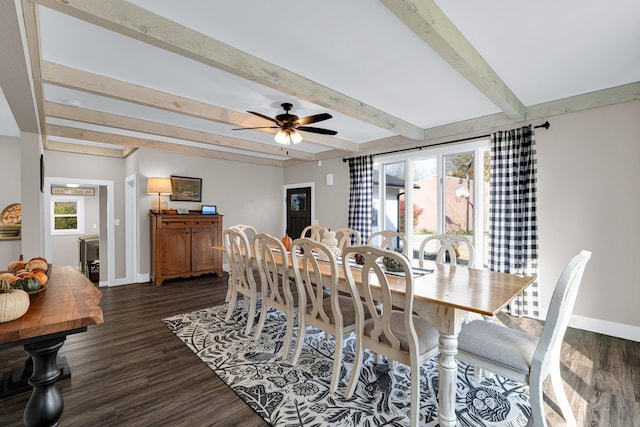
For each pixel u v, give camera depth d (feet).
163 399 6.51
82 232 24.48
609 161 9.99
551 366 5.75
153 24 6.03
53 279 7.33
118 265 17.48
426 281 6.95
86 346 9.02
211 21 6.34
